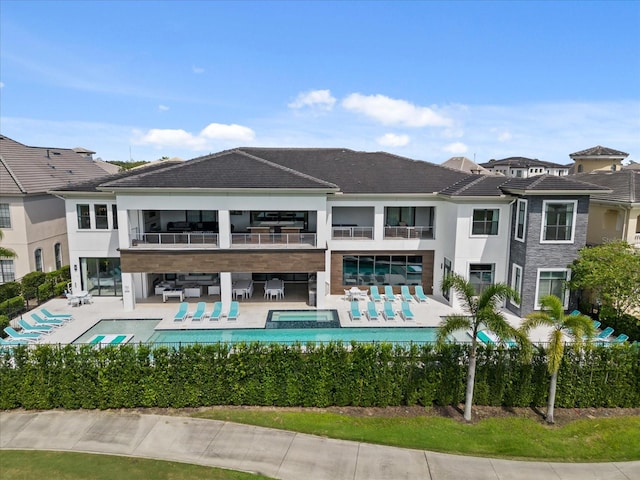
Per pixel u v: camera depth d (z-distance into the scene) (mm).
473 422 14578
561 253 24016
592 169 55188
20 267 29781
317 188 24562
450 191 26719
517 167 68250
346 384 15414
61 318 23797
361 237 28953
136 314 25000
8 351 15273
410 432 13898
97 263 28281
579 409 15547
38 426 14141
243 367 15336
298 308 26266
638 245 26312
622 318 20875
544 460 12641
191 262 25328
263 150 34938
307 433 13828
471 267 26484
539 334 22422
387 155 34125
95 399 15172
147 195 24656
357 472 11992
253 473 11883
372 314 24406
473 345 14516
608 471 12195
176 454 12672
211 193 24797
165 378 15203
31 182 30938
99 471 11812
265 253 25469
